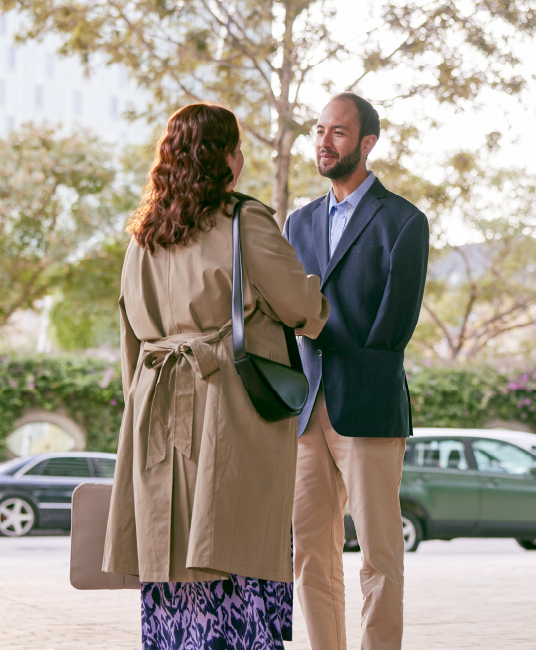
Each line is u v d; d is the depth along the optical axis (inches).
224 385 87.3
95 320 1146.0
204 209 89.9
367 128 119.6
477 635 161.3
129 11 438.9
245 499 85.9
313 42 402.3
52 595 218.2
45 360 740.0
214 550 83.0
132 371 99.8
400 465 115.3
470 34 391.2
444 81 398.6
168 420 88.5
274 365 87.8
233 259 88.7
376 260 114.5
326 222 121.1
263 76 424.5
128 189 997.2
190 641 89.3
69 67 3046.3
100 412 753.0
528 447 449.4
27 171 944.3
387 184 454.6
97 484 100.3
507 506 434.6
